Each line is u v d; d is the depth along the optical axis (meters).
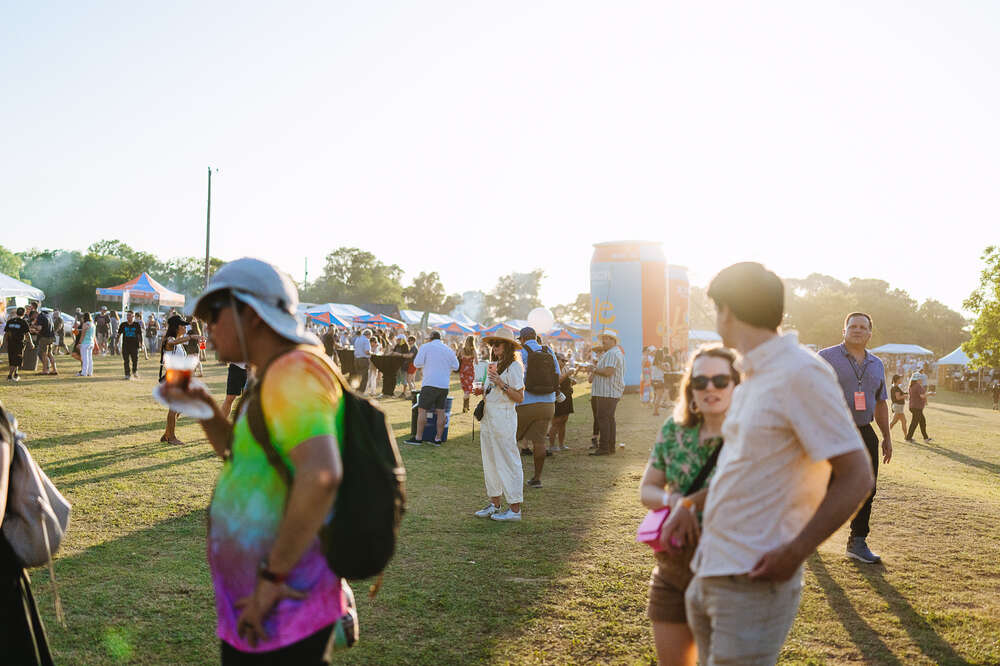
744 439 2.16
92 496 6.77
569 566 5.38
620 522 6.76
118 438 9.91
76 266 100.38
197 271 110.06
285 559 1.74
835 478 2.11
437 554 5.62
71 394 14.69
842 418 2.09
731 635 2.17
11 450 2.49
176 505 6.60
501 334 6.81
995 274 33.91
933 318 99.31
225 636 1.94
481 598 4.69
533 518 6.88
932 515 7.40
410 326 57.28
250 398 1.92
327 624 1.94
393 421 14.14
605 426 11.05
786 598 2.21
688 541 2.53
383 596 4.68
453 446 11.41
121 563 5.03
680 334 26.27
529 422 8.43
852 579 5.30
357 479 1.89
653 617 2.72
